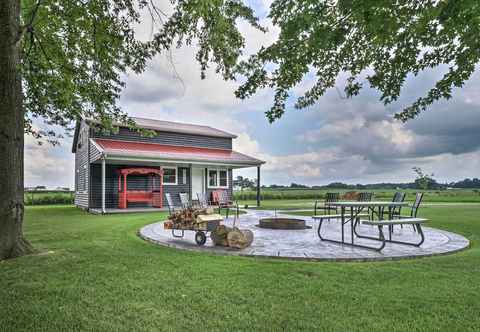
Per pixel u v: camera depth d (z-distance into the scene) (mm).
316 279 3631
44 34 7711
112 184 16000
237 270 4031
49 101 8914
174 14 5988
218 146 20031
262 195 29922
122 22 7082
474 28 3182
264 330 2371
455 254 5086
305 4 3135
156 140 17562
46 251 5172
